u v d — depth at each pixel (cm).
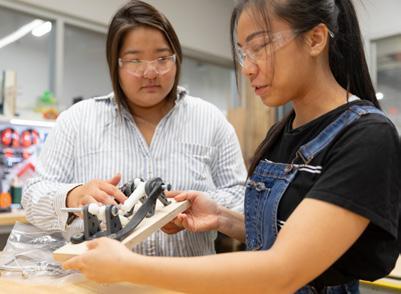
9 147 278
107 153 123
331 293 77
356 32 80
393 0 372
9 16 291
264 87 76
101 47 349
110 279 63
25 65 300
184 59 435
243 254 60
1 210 246
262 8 72
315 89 78
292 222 62
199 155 128
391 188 65
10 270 100
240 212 117
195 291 59
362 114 72
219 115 137
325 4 72
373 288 129
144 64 117
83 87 337
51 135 130
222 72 477
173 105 130
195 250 123
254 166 95
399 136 69
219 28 446
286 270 58
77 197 101
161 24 117
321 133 76
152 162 124
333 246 60
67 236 108
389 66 379
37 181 121
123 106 127
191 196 108
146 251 117
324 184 64
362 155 64
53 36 312
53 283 93
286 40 71
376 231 68
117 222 80
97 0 333
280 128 93
